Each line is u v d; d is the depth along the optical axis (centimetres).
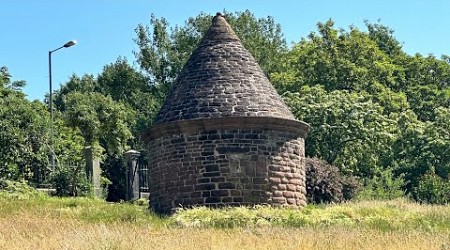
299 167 2797
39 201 2875
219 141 2681
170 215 2609
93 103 4094
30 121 3884
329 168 3703
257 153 2694
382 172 4556
